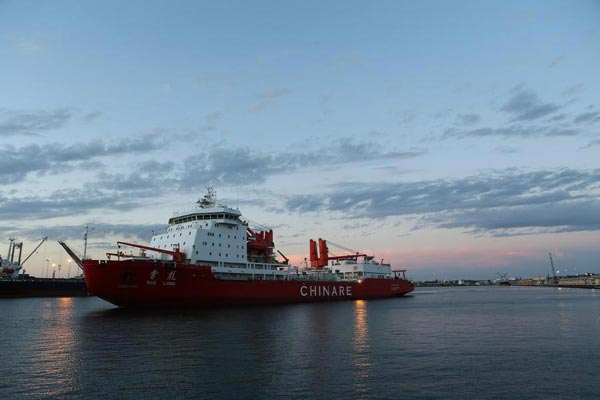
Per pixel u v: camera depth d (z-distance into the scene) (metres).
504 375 24.45
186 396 20.69
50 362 27.31
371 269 104.50
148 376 23.95
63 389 21.67
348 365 26.70
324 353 30.31
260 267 76.25
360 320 51.06
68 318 52.34
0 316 55.88
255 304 69.94
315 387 22.09
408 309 70.25
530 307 77.94
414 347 32.94
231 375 24.20
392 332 41.09
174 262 58.44
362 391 21.44
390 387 22.09
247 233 76.81
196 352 30.33
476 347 33.06
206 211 69.75
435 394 21.03
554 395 20.98
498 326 46.72
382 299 100.31
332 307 70.12
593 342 35.66
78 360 27.81
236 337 36.72
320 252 101.94
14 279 113.31
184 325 44.12
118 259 57.62
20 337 37.38
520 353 30.67
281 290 74.69
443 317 56.59
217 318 50.44
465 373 24.86
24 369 25.53
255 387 22.06
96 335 37.81
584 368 26.16
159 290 57.34
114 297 55.59
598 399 20.42
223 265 68.38
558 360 28.41
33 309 68.25
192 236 65.44
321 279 90.25
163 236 70.56
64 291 113.75
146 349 31.38
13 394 20.89
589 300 102.12
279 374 24.48
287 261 85.31
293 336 37.59
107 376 23.95
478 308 75.19
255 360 27.91
